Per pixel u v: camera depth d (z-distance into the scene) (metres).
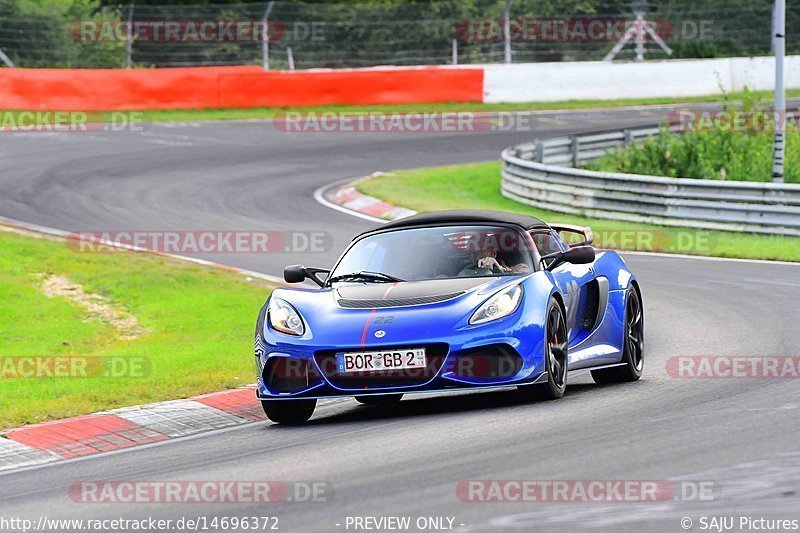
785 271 46.34
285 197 71.12
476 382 22.42
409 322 22.80
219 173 79.06
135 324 40.97
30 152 84.56
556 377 24.08
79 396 27.47
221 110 105.38
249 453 20.80
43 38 116.00
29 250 50.38
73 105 100.62
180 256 53.06
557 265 25.81
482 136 97.69
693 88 122.12
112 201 68.12
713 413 21.09
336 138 95.69
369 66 122.12
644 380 27.14
